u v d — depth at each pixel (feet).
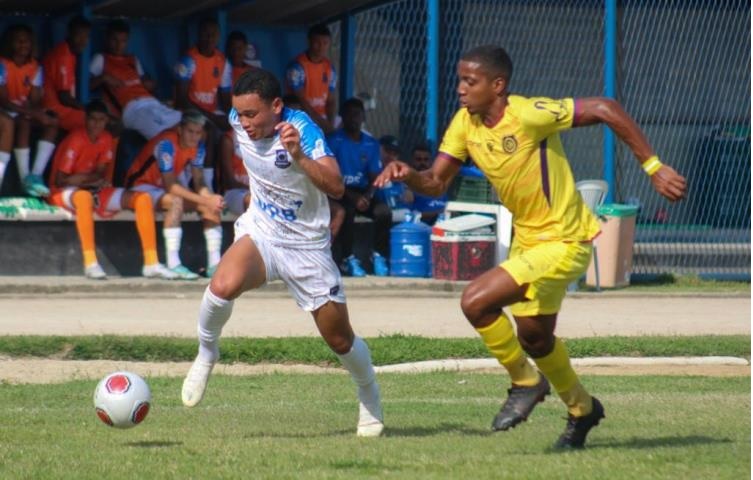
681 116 231.09
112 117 185.37
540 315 73.15
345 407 98.17
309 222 77.87
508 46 224.33
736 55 233.35
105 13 195.42
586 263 73.61
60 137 181.68
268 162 75.97
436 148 211.61
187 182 180.65
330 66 200.34
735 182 228.22
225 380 115.24
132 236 179.63
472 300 72.49
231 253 77.82
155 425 86.84
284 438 79.51
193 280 175.11
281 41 210.38
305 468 66.90
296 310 160.56
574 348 134.21
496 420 75.92
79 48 182.19
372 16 217.15
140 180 178.50
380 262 191.72
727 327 154.30
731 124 232.53
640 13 229.86
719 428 83.97
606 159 208.23
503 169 73.10
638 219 225.76
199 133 177.47
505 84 72.49
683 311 170.91
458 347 130.93
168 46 201.16
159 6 193.36
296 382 114.21
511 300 72.43
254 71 75.31
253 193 78.59
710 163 230.07
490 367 127.24
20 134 174.19
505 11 223.71
